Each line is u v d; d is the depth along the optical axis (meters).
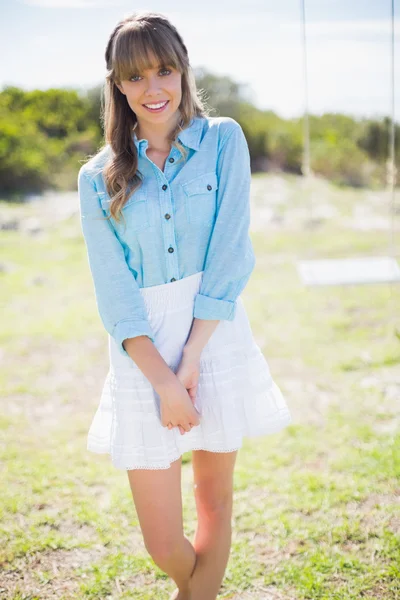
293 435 3.24
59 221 9.15
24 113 11.91
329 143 10.41
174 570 1.77
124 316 1.65
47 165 11.34
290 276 6.30
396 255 6.50
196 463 1.87
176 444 1.74
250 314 5.27
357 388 3.76
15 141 11.28
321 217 8.59
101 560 2.35
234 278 1.70
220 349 1.75
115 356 1.73
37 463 3.10
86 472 3.00
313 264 4.58
